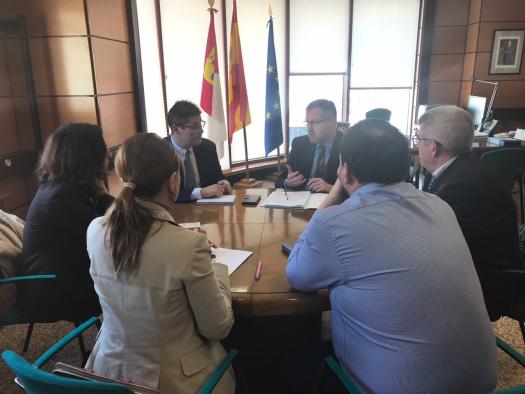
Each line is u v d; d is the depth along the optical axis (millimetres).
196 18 4148
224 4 4316
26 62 2926
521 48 5277
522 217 3855
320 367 1313
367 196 1086
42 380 849
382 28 5156
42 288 1643
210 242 1637
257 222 1907
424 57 5418
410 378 958
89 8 2955
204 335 1125
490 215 1541
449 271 979
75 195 1632
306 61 5039
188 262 1026
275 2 4730
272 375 1723
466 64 5520
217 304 1092
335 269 1057
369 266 1001
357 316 1037
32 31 2967
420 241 994
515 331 2201
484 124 4664
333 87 5207
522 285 1682
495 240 1557
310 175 2705
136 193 1083
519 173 3752
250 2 4547
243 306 1248
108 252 1046
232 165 4738
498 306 1597
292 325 1704
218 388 1146
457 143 1596
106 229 1055
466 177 1553
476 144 4047
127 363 1063
